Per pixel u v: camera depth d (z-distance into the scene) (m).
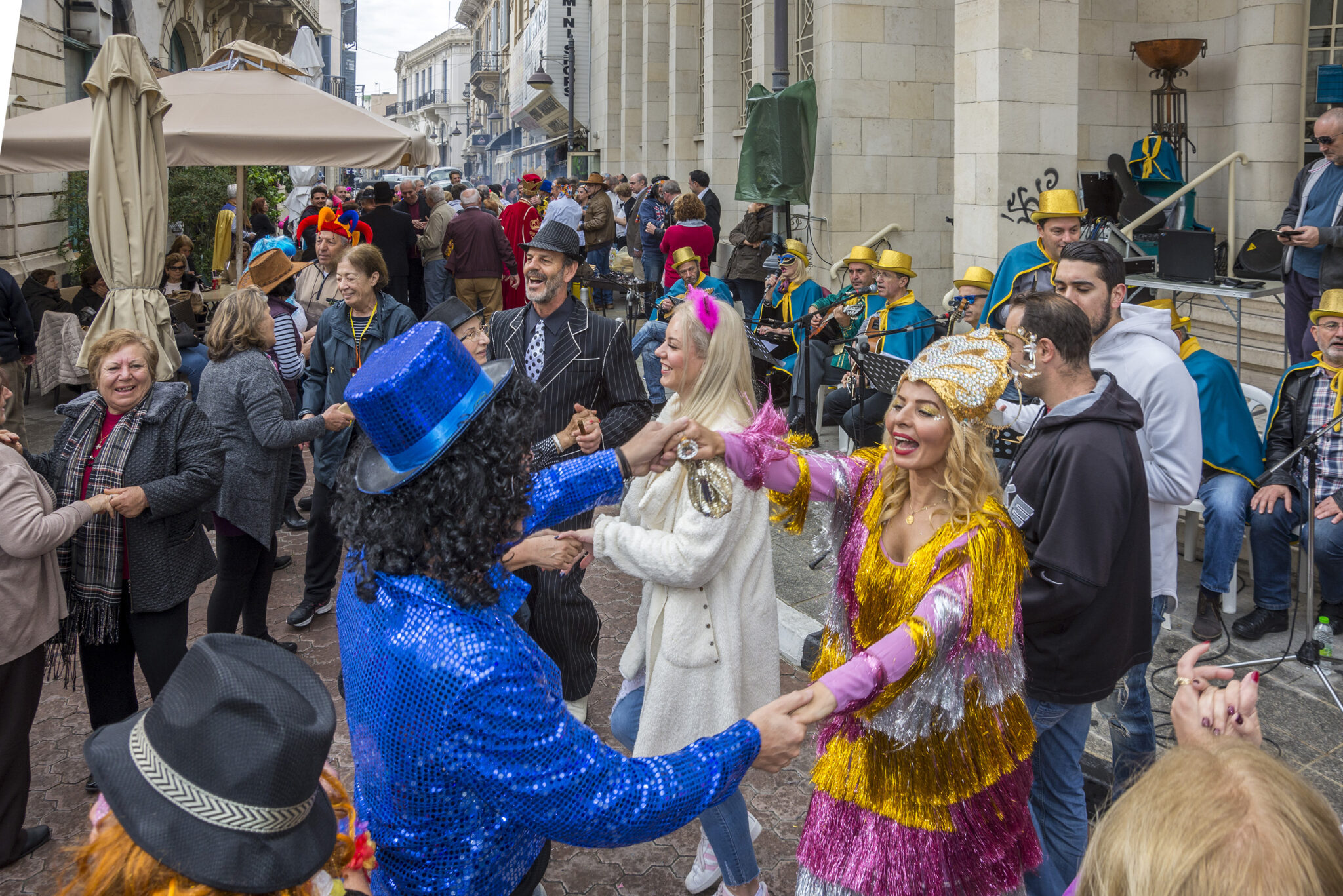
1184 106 8.87
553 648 3.71
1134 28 8.89
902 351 6.82
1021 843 2.10
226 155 7.75
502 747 1.42
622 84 21.31
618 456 2.08
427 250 13.02
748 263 10.88
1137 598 2.47
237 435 4.37
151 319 6.38
